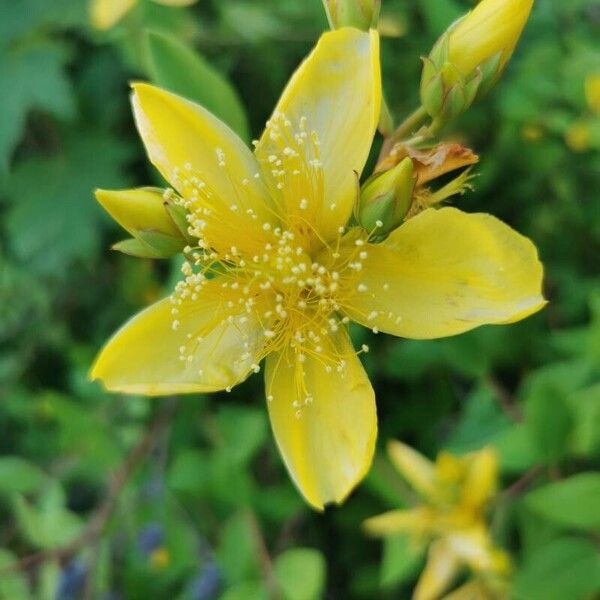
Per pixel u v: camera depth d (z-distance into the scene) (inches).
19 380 10.5
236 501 7.9
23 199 9.6
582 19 9.1
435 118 5.6
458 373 8.7
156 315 5.7
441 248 5.3
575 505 6.6
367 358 8.3
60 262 9.5
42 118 9.9
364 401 5.5
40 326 10.4
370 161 7.5
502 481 7.9
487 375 7.8
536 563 6.7
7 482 8.7
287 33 9.0
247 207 5.6
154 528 8.3
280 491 8.1
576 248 8.6
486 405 7.9
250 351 5.7
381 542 9.4
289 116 5.5
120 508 8.5
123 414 8.9
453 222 5.3
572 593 6.6
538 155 8.5
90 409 9.1
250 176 5.6
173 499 8.5
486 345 7.8
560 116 8.2
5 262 10.1
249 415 8.1
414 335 5.4
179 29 8.9
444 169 5.4
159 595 8.8
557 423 6.9
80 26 9.3
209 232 5.6
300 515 8.7
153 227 5.5
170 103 5.5
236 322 5.7
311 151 5.5
